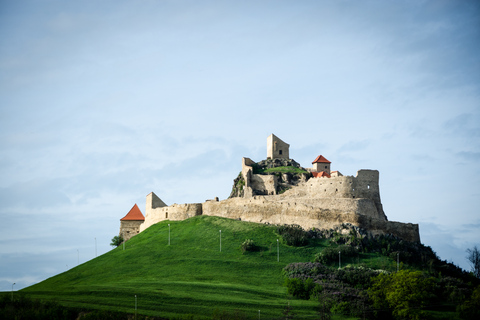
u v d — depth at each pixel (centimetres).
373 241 18412
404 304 14188
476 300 14250
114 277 17362
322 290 15062
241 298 14725
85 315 13388
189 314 13000
